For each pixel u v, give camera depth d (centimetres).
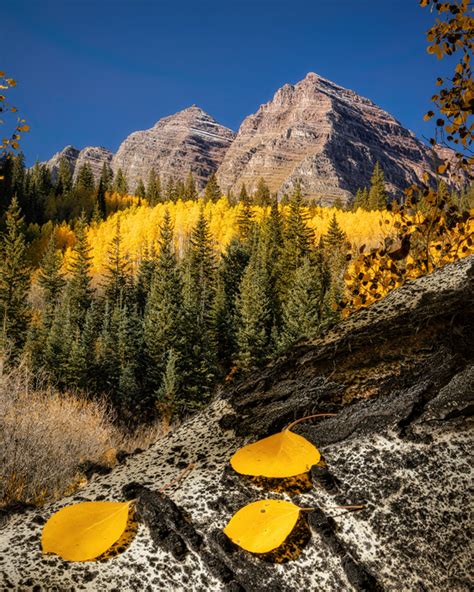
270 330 3888
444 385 72
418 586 47
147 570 50
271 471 56
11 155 522
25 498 258
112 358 2883
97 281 7131
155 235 8244
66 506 62
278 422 75
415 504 55
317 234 6825
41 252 7769
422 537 52
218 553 52
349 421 71
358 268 299
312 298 3131
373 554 51
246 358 3188
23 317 4119
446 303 89
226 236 7900
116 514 55
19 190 9225
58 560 51
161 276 4534
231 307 4722
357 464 62
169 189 11556
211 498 60
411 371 77
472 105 249
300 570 50
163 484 64
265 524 52
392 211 302
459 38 244
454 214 276
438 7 246
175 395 2398
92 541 51
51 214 9962
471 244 270
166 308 3120
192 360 2855
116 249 6525
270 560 51
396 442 64
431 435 64
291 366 90
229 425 80
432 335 83
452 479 58
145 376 2970
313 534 53
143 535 54
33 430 346
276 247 5784
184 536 54
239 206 8569
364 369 82
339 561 50
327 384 81
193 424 86
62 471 291
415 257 289
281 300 4478
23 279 4434
